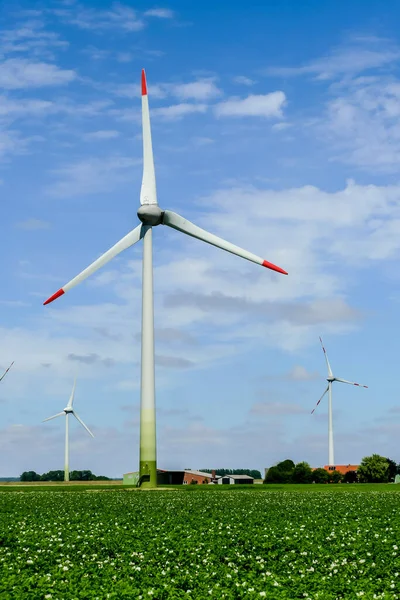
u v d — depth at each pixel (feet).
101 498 189.67
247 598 68.28
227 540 100.63
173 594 70.64
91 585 74.49
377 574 79.10
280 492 226.17
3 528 116.88
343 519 126.41
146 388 244.22
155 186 252.83
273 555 89.51
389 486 282.15
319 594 69.10
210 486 284.82
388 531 108.68
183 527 115.75
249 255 242.37
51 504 166.81
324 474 486.79
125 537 104.99
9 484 349.61
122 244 252.83
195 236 247.09
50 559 88.38
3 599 68.18
